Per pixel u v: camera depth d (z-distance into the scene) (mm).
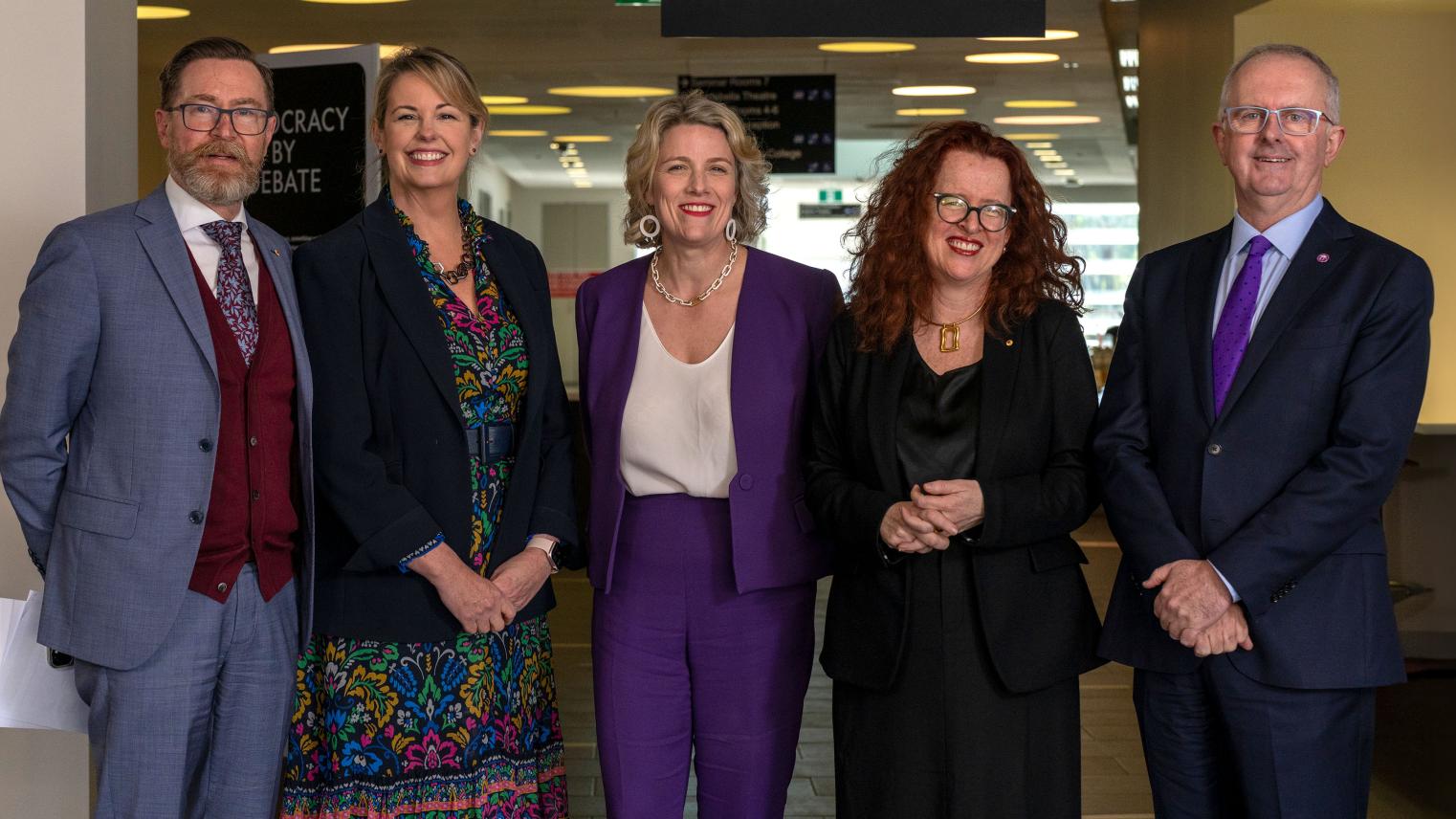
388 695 2877
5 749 3285
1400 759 4793
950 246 2744
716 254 3018
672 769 3031
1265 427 2627
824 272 3092
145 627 2607
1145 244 9414
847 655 2793
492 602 2861
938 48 11586
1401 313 2568
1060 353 2785
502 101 14812
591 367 3094
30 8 3240
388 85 2949
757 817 3014
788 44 11352
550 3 9750
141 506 2611
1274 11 7117
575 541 3057
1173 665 2740
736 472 2949
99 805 2656
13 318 3268
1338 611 2619
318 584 2916
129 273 2625
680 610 2977
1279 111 2646
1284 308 2656
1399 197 7289
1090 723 5277
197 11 10016
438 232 3008
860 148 19781
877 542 2684
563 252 23531
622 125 16703
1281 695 2621
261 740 2777
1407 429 2562
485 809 2957
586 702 5648
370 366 2863
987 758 2689
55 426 2615
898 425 2748
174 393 2623
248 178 2709
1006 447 2709
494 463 2984
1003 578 2699
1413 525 6031
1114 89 13883
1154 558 2652
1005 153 2787
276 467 2766
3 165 3260
